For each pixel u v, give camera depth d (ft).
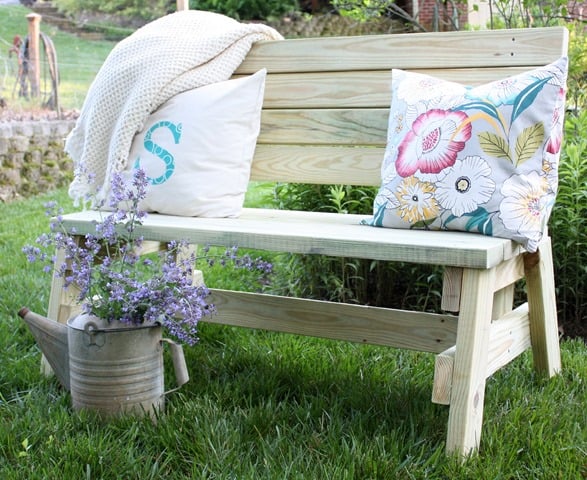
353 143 7.81
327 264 9.84
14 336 8.46
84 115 8.25
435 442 5.93
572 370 7.55
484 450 5.73
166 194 7.48
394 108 7.09
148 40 8.12
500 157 6.18
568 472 5.32
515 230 5.97
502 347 6.40
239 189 7.72
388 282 9.82
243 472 5.35
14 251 12.44
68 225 7.00
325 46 7.98
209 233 6.50
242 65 8.39
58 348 6.68
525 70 7.06
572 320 9.12
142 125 7.79
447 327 6.88
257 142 8.29
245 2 34.01
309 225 6.84
